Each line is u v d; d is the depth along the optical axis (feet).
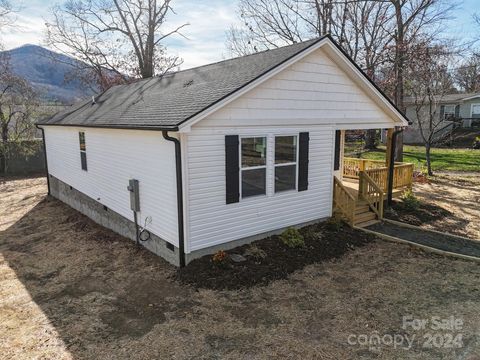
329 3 64.64
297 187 29.43
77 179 39.65
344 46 73.00
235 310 18.83
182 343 16.19
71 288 21.97
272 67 24.70
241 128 24.88
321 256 25.55
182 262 23.49
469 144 100.63
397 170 41.04
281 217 28.73
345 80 31.68
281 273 22.79
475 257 25.31
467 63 83.76
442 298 19.93
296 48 27.40
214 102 21.86
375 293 20.53
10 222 37.27
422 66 57.62
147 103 30.01
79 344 16.29
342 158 42.14
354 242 28.40
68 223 36.32
